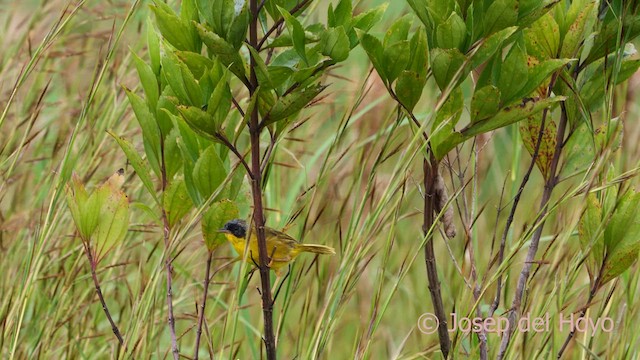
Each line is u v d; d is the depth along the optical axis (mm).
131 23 11195
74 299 9773
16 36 11234
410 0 6523
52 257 9734
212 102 6027
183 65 6070
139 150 10156
